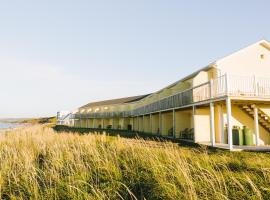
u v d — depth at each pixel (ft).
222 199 17.16
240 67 66.28
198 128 67.36
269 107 64.28
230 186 19.30
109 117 183.83
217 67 64.13
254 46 68.59
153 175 21.21
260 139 65.31
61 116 293.84
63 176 24.17
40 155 35.37
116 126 182.80
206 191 17.78
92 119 219.41
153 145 43.57
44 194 20.22
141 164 24.67
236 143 56.29
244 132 56.39
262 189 18.28
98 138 52.90
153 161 23.34
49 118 466.29
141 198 18.37
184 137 77.77
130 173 22.85
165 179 19.81
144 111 111.24
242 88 59.41
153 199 18.08
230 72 65.16
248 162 27.37
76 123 245.65
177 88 88.17
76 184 20.95
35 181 22.11
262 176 21.61
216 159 28.43
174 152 28.22
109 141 44.55
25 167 24.93
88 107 231.71
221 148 46.03
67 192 20.02
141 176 21.70
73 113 258.16
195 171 22.21
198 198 16.98
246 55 67.41
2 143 48.57
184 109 72.28
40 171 25.38
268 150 42.73
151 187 19.69
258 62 68.44
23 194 20.47
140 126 132.57
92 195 19.36
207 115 68.80
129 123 169.58
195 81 68.39
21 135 64.39
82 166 24.88
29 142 47.91
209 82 51.47
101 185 20.79
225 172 22.66
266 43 68.39
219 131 63.36
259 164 26.14
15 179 22.34
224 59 65.05
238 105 62.39
